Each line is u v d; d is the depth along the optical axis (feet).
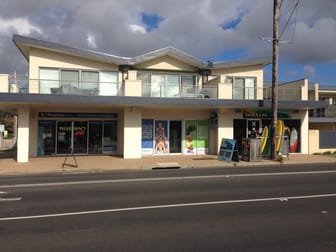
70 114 73.05
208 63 78.89
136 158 67.72
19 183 39.19
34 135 71.31
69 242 18.28
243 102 70.38
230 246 17.48
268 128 73.05
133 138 68.08
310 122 108.06
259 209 25.50
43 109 71.51
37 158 67.41
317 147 80.59
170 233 19.71
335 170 51.01
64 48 69.56
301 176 44.06
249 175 45.21
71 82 64.28
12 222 22.35
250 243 17.93
